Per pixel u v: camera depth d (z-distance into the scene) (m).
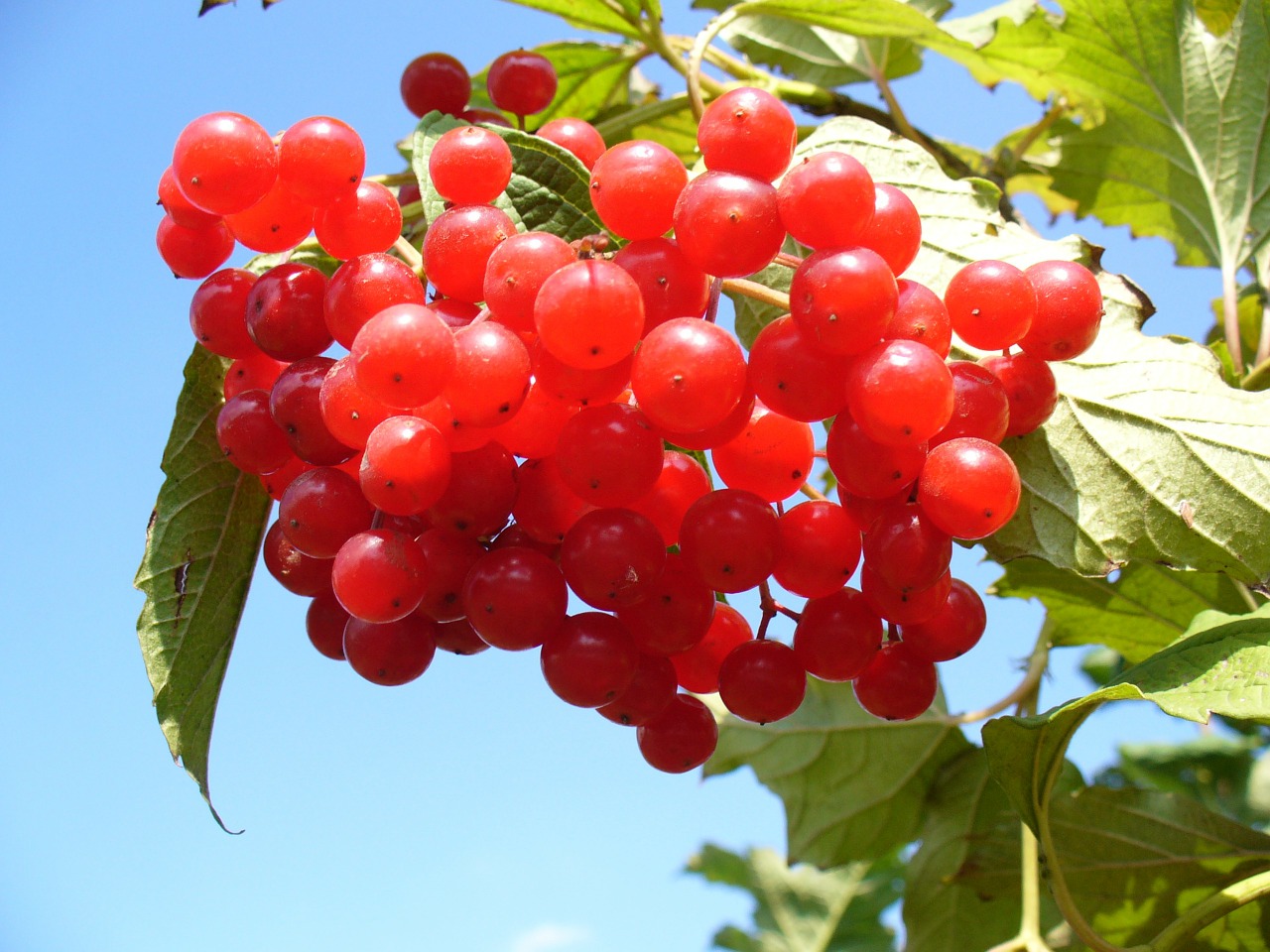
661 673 0.15
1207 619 0.16
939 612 0.15
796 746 0.23
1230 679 0.14
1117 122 0.22
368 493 0.13
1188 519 0.16
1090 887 0.20
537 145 0.16
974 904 0.21
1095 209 0.24
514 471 0.14
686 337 0.12
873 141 0.18
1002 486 0.13
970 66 0.23
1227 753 0.29
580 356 0.12
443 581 0.14
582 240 0.13
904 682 0.15
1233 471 0.15
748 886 0.32
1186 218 0.23
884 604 0.14
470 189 0.14
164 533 0.16
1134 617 0.21
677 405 0.12
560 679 0.14
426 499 0.13
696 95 0.18
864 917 0.31
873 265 0.12
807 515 0.14
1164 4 0.21
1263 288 0.21
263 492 0.17
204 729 0.16
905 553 0.13
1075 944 0.20
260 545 0.17
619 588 0.13
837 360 0.13
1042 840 0.16
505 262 0.13
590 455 0.13
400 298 0.13
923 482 0.13
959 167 0.23
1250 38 0.21
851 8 0.19
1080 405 0.16
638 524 0.13
